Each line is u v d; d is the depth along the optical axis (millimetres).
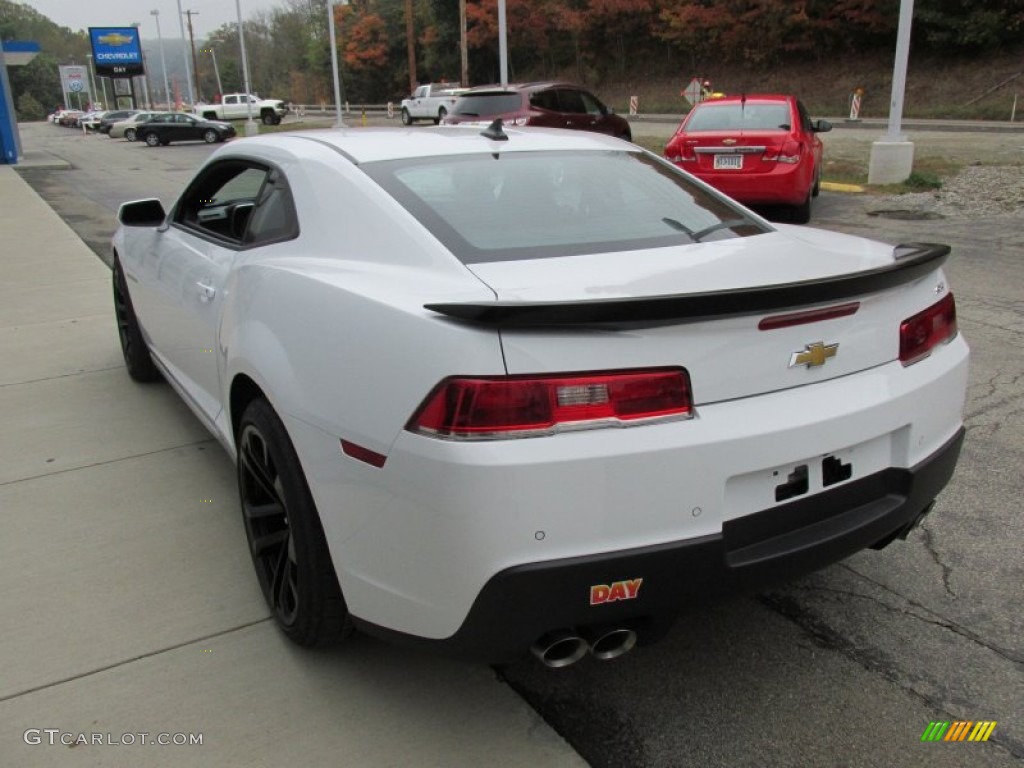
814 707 2375
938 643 2643
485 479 1833
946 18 34375
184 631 2742
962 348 2623
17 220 12641
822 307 2117
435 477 1885
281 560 2639
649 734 2283
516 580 1871
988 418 4348
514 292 2062
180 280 3646
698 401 1978
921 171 13734
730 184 10102
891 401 2258
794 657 2592
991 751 2207
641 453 1895
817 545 2178
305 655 2617
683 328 1938
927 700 2395
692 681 2494
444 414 1876
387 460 1995
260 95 110625
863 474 2293
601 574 1910
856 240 2873
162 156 29594
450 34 58531
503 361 1849
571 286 2102
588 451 1862
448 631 1992
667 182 3074
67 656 2613
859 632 2705
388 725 2318
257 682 2494
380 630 2178
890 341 2316
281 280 2525
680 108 44938
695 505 1977
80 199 15586
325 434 2182
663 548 1949
